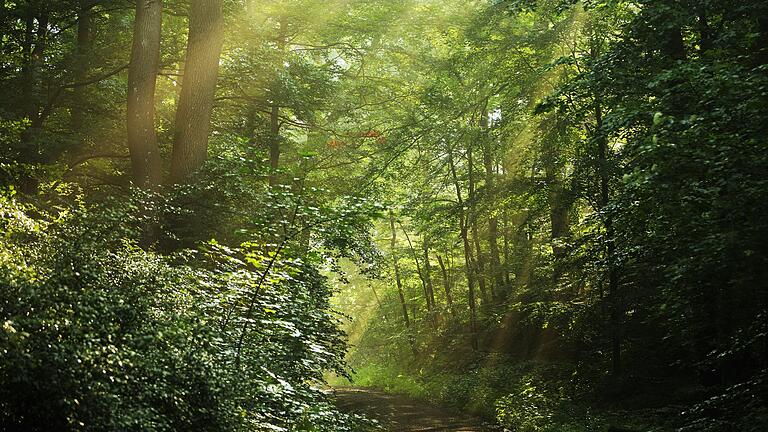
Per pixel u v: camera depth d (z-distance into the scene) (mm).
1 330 4426
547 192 19281
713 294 9617
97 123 16797
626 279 16938
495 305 27344
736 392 9617
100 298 5293
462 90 23547
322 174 24891
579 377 18047
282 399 7160
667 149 8164
